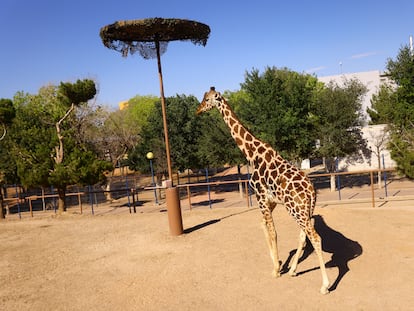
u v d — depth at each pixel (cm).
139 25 913
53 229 1292
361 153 2652
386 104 2342
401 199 1541
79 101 1678
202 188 2966
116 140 2841
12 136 2075
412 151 1255
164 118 1057
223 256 854
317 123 2202
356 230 972
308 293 639
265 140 1959
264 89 2041
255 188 732
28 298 707
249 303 618
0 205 1673
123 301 662
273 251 721
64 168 1633
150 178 3756
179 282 726
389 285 645
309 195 637
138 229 1189
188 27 965
